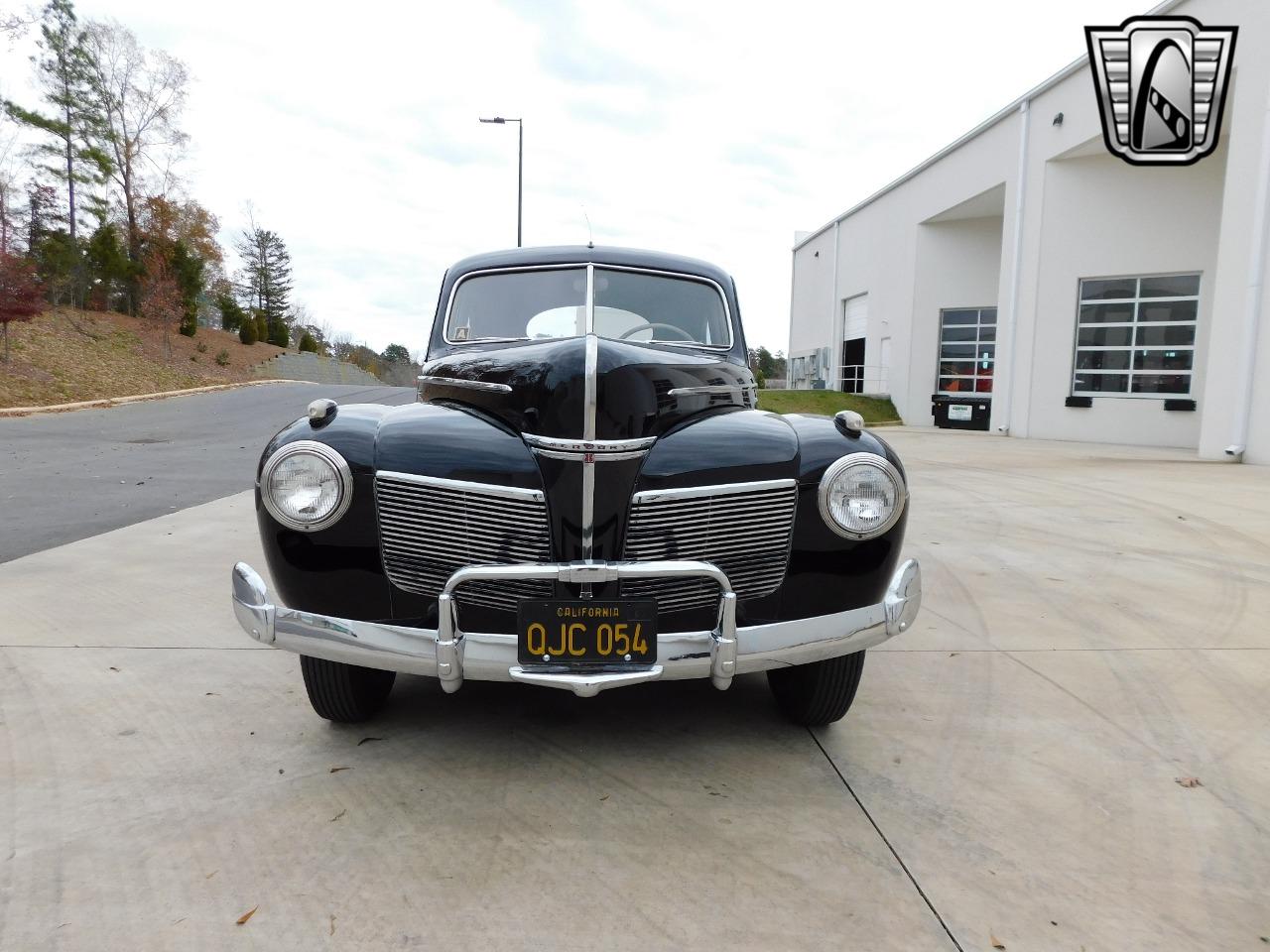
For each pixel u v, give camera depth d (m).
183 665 3.18
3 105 32.34
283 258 62.53
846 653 2.30
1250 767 2.47
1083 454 12.57
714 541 2.26
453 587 2.06
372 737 2.59
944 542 5.80
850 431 2.43
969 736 2.66
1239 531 6.24
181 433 13.06
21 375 18.77
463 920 1.71
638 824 2.10
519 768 2.40
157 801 2.18
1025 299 16.78
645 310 3.55
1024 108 16.52
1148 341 15.30
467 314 3.59
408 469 2.20
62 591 4.18
